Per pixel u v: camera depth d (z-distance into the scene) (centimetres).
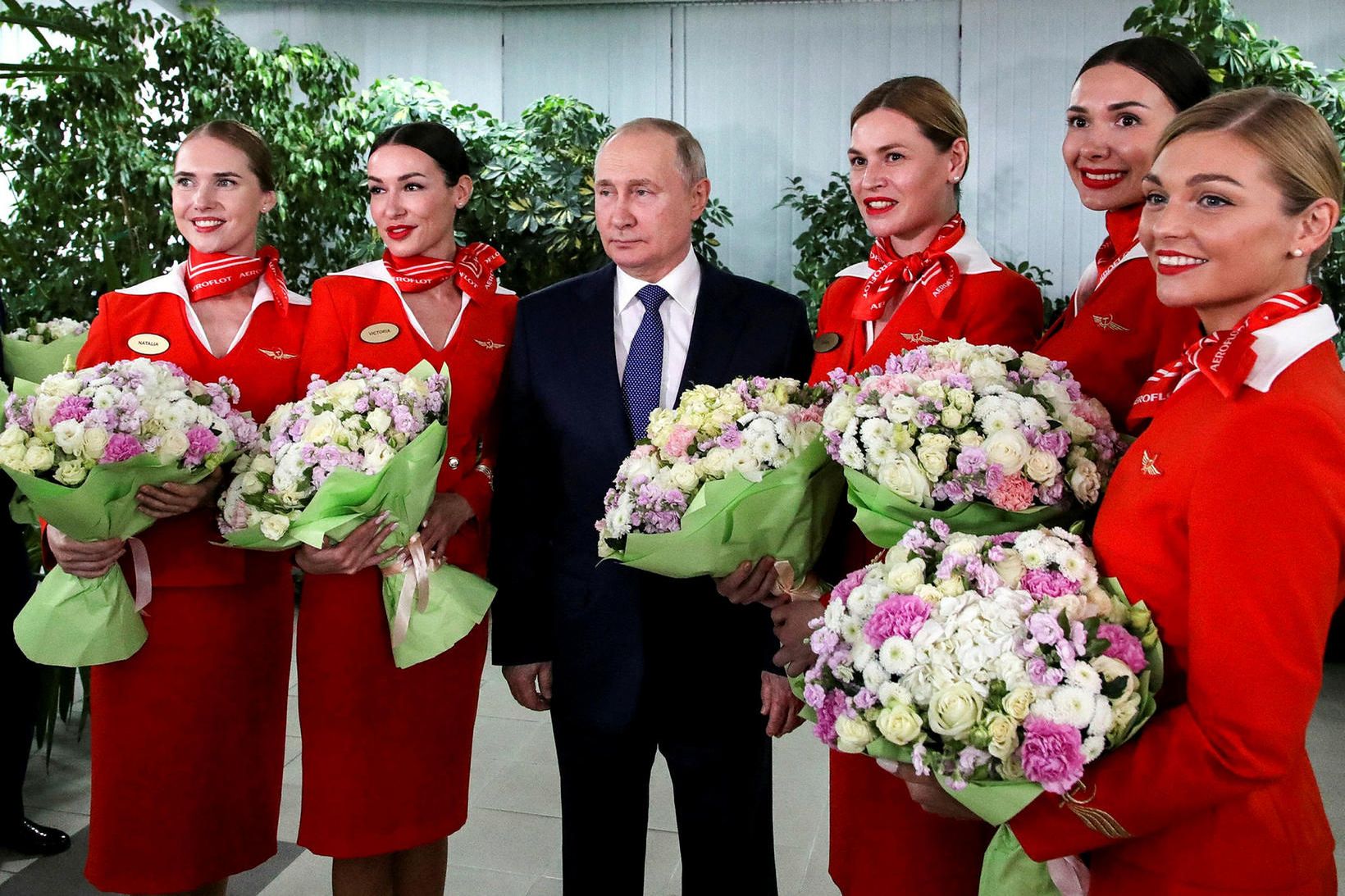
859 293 207
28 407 191
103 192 514
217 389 208
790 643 177
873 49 645
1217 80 502
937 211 192
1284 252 117
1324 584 109
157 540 218
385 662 219
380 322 231
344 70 600
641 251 200
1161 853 120
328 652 218
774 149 661
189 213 230
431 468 201
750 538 168
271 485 194
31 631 209
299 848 288
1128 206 177
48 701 311
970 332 185
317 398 198
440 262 238
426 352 230
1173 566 119
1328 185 116
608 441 199
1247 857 117
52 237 482
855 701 122
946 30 637
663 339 204
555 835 301
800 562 174
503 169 570
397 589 214
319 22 656
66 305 471
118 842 219
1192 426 119
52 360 272
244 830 230
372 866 223
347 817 218
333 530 195
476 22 668
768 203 664
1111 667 114
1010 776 115
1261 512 109
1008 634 116
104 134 486
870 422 146
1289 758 111
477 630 233
